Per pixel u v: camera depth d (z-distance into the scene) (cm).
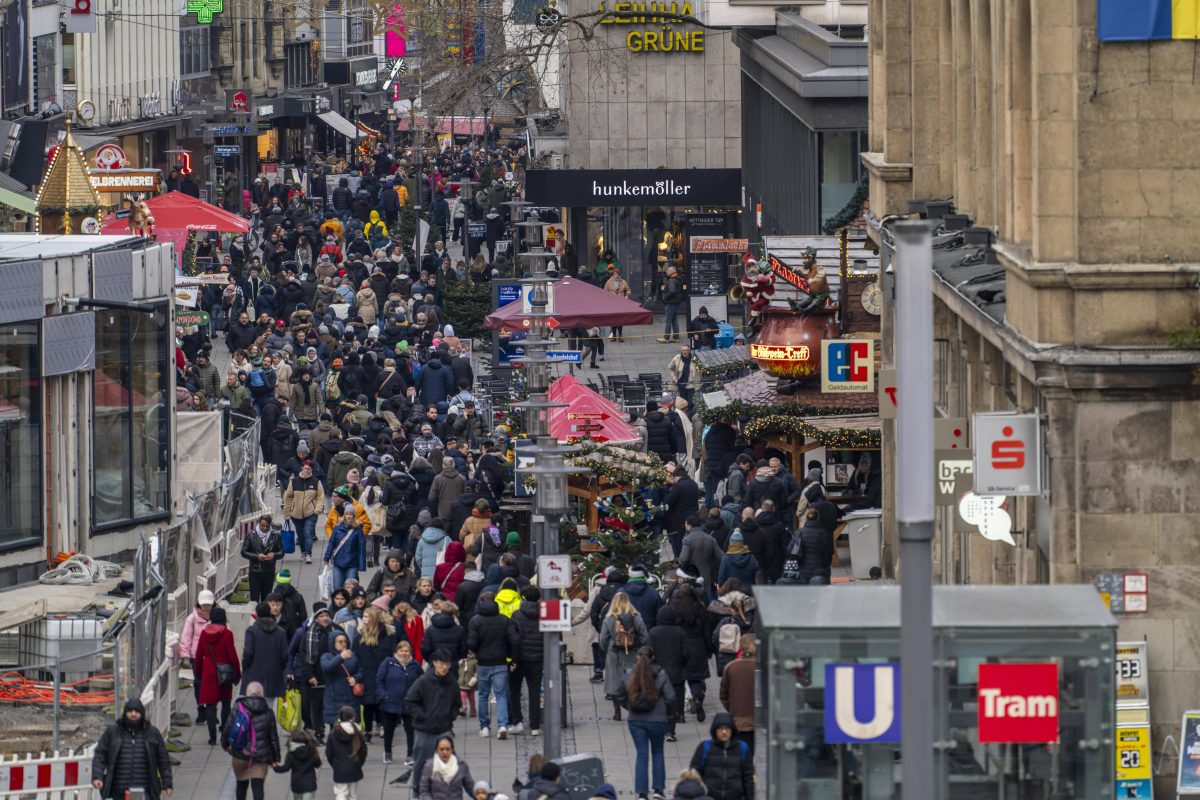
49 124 16850
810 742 4022
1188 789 5353
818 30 13338
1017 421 5500
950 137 8194
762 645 4103
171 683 6844
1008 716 4016
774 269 9750
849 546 8888
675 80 16975
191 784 6206
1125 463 5400
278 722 6731
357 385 11519
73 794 5784
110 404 8106
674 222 16225
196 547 7888
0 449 7431
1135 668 5400
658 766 5941
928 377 3238
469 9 19650
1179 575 5412
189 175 19638
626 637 6625
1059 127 5412
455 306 14412
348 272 15275
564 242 15912
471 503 8612
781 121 13712
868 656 4003
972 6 7200
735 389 9756
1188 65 5359
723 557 7544
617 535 7681
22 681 6181
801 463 9231
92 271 7888
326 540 9688
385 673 6384
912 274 3231
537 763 5231
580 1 17175
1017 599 4150
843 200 12338
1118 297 5369
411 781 6122
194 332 12538
